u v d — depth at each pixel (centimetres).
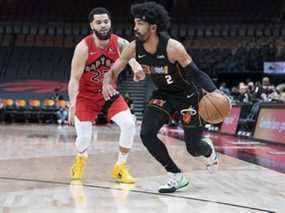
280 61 2502
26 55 2773
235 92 1733
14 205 390
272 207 388
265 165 671
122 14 2811
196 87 437
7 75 2639
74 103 502
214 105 399
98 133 1438
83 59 493
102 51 494
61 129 1658
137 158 744
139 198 423
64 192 450
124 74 2506
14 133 1402
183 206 391
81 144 523
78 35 2764
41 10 2852
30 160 712
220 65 2600
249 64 2555
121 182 509
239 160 733
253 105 1268
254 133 1192
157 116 444
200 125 450
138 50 431
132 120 517
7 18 2812
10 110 2216
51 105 2216
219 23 2712
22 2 2862
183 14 2795
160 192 450
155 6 413
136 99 2434
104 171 595
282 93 1295
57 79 2636
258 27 2648
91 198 422
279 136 1038
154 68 429
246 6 2778
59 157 756
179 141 1143
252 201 412
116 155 792
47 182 509
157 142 446
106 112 524
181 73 425
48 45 2828
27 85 2572
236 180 530
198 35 2706
